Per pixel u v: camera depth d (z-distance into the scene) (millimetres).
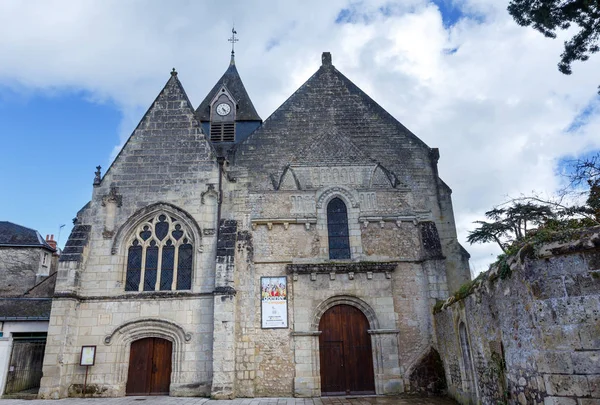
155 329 16891
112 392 16078
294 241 18312
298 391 16266
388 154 20344
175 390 16062
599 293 7340
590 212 10727
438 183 19766
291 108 21266
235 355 16578
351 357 17016
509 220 20453
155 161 19094
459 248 18719
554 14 12766
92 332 16812
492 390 10867
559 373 7473
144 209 18344
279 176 19750
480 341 11805
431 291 17469
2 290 28016
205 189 18609
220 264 16938
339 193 19125
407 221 18766
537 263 8062
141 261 17922
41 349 19531
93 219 18312
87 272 17531
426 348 17000
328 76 22141
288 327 17109
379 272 17766
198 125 19641
